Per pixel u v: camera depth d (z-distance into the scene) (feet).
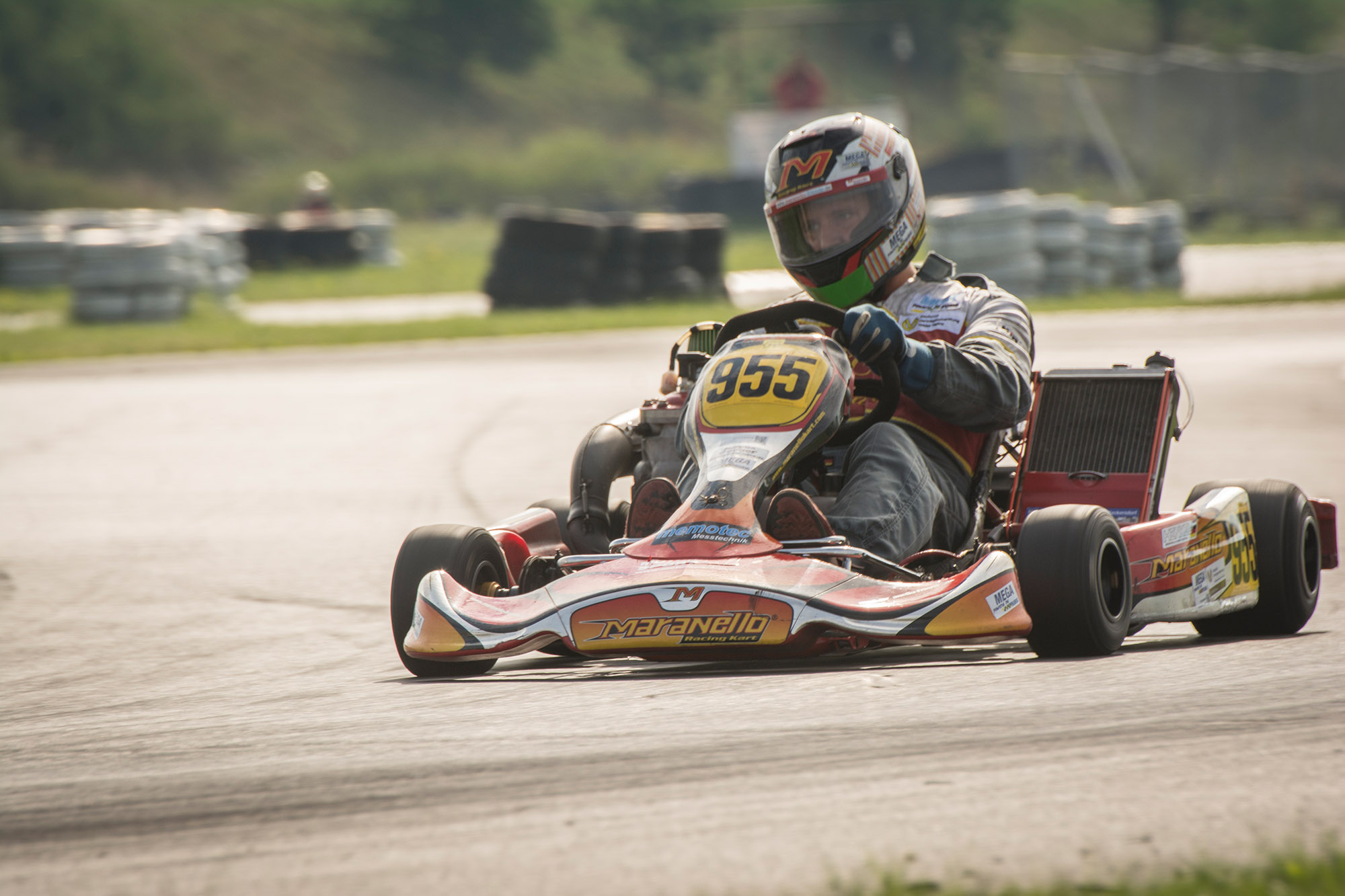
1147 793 29.50
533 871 26.21
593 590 43.52
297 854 27.94
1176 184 517.14
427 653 44.73
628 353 195.52
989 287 54.90
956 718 36.73
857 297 54.65
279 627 62.39
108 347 219.82
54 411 155.22
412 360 197.36
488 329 231.30
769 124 618.85
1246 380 148.77
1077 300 248.52
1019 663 45.11
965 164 581.94
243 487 107.24
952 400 49.21
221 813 31.17
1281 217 492.13
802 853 26.61
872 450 48.21
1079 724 35.68
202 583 74.13
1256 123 506.48
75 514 97.96
